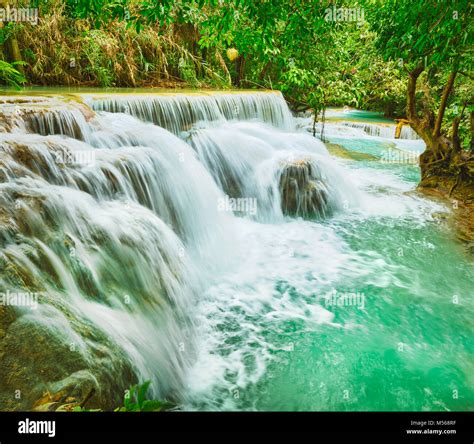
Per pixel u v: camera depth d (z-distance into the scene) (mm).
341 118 17672
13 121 5211
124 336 3295
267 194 7672
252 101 10711
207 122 9086
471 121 8430
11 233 3377
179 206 6117
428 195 8570
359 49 13164
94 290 3652
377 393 3545
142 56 11523
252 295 5074
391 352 4098
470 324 4559
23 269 3139
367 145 13719
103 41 10688
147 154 5855
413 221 7371
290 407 3332
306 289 5234
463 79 9570
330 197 7742
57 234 3707
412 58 6727
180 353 3836
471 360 4020
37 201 3824
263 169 7863
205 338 4238
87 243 3973
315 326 4488
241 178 8008
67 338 2842
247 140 8430
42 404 2439
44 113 5605
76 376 2668
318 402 3406
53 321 2883
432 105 12484
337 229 7098
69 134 5887
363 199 8453
